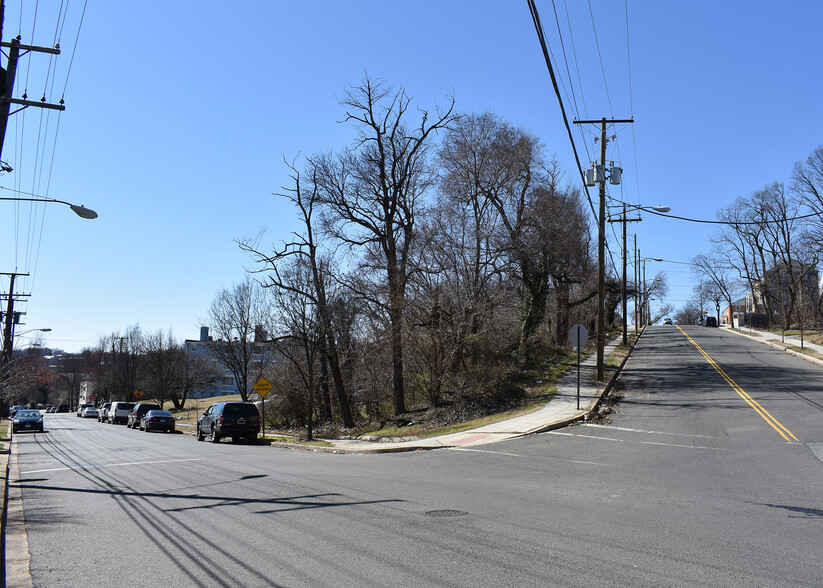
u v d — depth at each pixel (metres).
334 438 25.88
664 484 10.87
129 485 12.48
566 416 21.88
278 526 7.96
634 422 20.44
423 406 31.16
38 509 9.88
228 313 52.09
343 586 5.52
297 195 28.75
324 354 31.83
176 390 86.00
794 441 15.57
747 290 95.31
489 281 33.94
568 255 39.72
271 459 17.77
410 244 30.14
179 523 8.35
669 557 6.27
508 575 5.73
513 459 15.01
